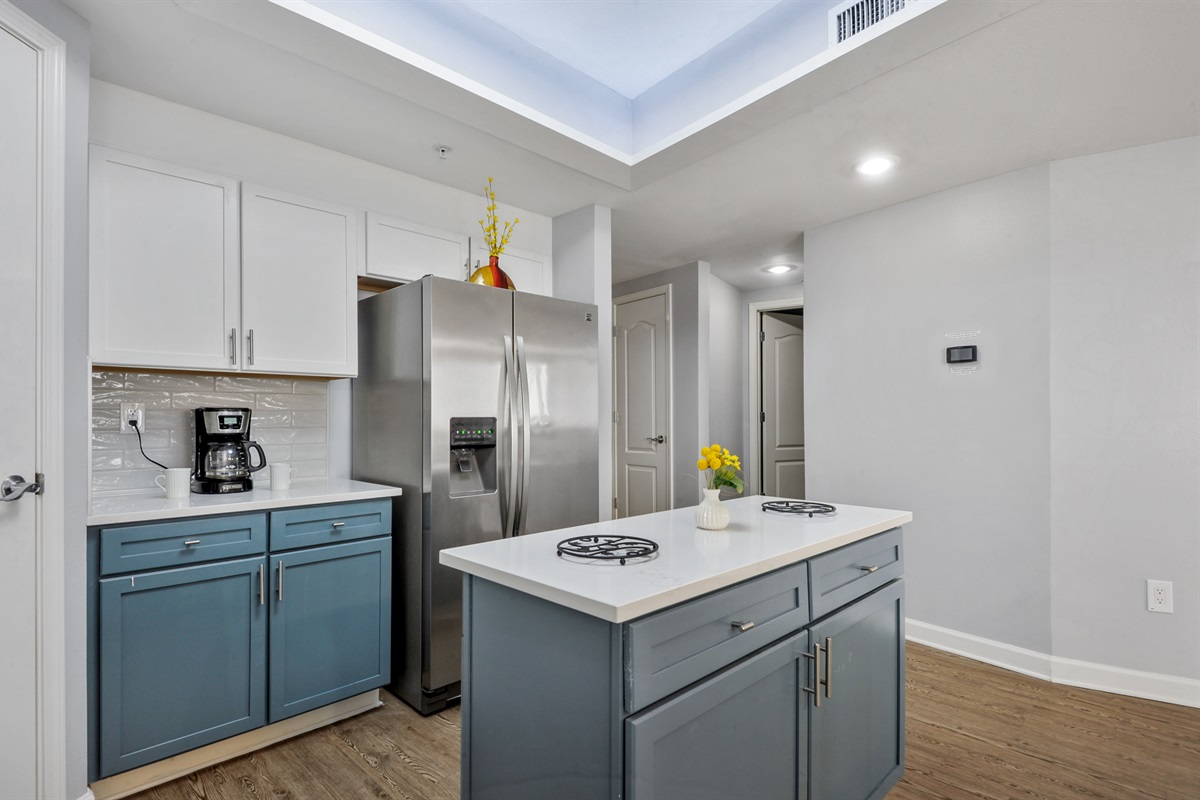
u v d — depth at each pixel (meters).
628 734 1.08
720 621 1.28
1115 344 2.62
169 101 2.26
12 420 1.54
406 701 2.51
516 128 2.50
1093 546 2.67
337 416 2.87
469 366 2.54
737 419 5.56
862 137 2.53
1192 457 2.49
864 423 3.45
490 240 2.94
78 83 1.74
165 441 2.37
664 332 5.06
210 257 2.24
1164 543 2.53
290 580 2.16
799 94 2.20
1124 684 2.60
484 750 1.40
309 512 2.21
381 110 2.34
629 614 1.08
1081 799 1.90
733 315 5.56
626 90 2.88
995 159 2.74
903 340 3.29
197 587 1.95
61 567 1.64
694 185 3.05
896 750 1.96
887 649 1.92
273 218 2.40
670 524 1.86
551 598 1.18
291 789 1.92
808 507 2.14
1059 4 1.70
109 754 1.77
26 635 1.57
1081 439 2.69
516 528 2.67
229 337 2.28
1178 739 2.24
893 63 1.98
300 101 2.27
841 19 2.03
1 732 1.51
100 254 2.00
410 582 2.50
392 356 2.64
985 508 2.96
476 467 2.67
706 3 2.28
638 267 4.93
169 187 2.16
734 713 1.31
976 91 2.16
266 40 1.89
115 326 2.02
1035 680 2.74
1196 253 2.48
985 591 2.96
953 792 1.93
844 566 1.72
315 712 2.29
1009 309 2.89
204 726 1.96
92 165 1.99
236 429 2.34
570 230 3.46
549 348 2.85
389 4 2.09
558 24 2.41
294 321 2.44
